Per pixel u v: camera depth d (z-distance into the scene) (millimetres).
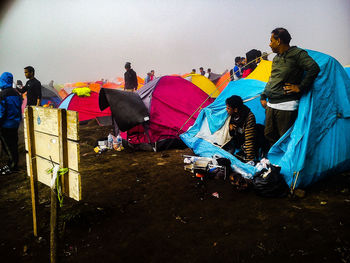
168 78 6164
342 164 3422
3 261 2182
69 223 2699
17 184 3920
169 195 3309
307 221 2502
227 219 2660
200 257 2107
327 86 3301
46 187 3729
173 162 4672
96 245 2342
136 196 3330
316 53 3516
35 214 2459
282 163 3293
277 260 2008
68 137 1904
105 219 2785
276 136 3799
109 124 8992
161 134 5512
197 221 2658
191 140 5117
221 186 3486
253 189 3143
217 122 4680
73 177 1912
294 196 3025
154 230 2539
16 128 4387
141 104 5535
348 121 3449
